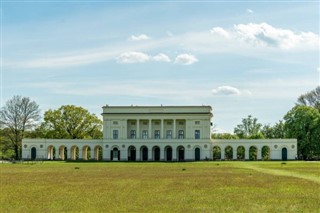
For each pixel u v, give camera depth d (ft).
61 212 87.81
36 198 108.78
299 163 357.00
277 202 100.22
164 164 355.77
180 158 505.66
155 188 133.69
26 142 498.28
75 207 93.97
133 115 506.48
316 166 291.17
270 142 487.20
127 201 103.14
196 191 124.77
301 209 90.17
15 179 173.37
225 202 100.94
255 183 151.12
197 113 501.97
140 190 127.75
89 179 173.17
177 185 144.46
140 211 88.69
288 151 482.28
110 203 99.86
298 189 128.57
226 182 156.15
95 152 508.12
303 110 483.51
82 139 504.43
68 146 502.38
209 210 89.51
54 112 531.50
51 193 119.96
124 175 199.52
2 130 507.30
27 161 427.33
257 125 648.38
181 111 504.84
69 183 153.17
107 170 248.93
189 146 497.46
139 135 511.40
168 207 93.66
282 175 195.52
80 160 471.62
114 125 508.94
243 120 654.53
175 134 509.35
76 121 532.73
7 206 95.55
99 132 552.00
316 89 518.37
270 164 339.16
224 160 476.13
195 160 479.82
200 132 503.61
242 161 440.45
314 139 467.11
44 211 88.94
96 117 545.44
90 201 103.30
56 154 500.33
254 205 96.02
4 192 122.42
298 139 484.33
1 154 555.69
